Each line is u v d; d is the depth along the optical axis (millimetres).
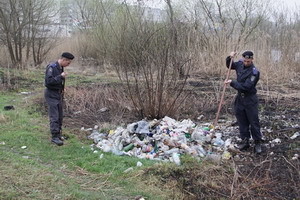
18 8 16766
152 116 7871
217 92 10484
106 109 9102
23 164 5473
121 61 8281
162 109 7848
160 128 6840
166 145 6285
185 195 4801
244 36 13969
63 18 23250
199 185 5016
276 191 4859
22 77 14648
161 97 7738
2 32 17188
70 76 15391
